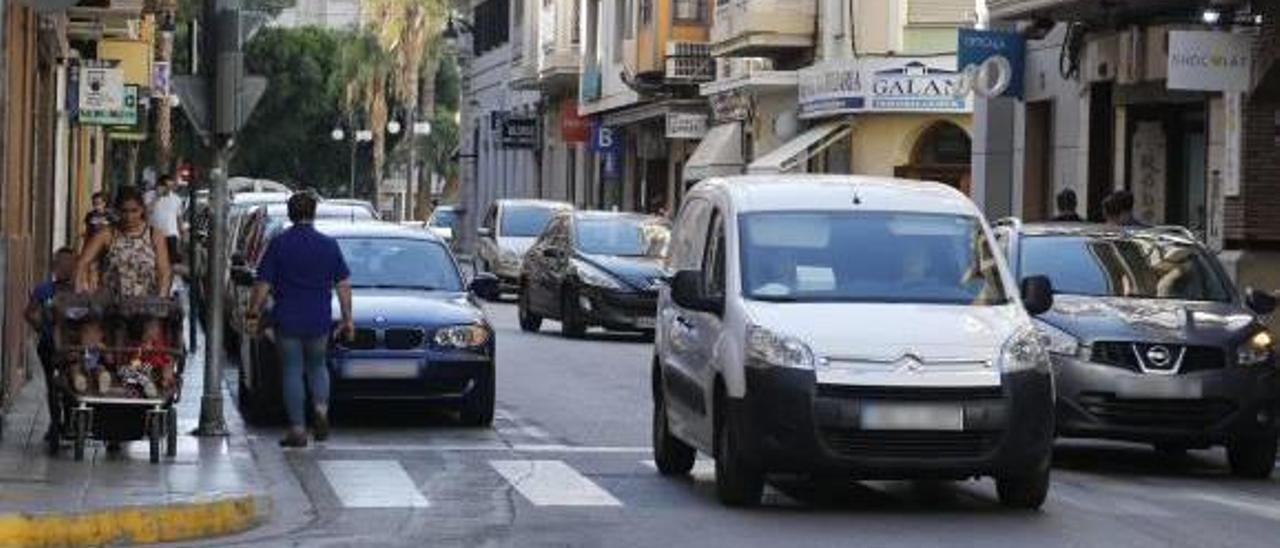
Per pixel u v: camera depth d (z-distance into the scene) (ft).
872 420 57.67
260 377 83.56
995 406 58.23
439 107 436.76
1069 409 71.46
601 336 148.36
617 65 265.54
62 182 145.79
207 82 78.13
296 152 393.50
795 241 64.34
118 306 68.95
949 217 65.92
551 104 318.86
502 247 203.92
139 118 179.11
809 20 204.85
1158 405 71.05
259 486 64.23
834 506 62.49
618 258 143.54
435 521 59.67
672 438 69.72
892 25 188.75
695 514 60.54
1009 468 58.80
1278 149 119.85
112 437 70.13
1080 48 141.79
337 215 127.65
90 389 68.59
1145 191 137.69
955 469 58.34
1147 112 137.80
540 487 67.10
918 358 58.34
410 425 85.71
